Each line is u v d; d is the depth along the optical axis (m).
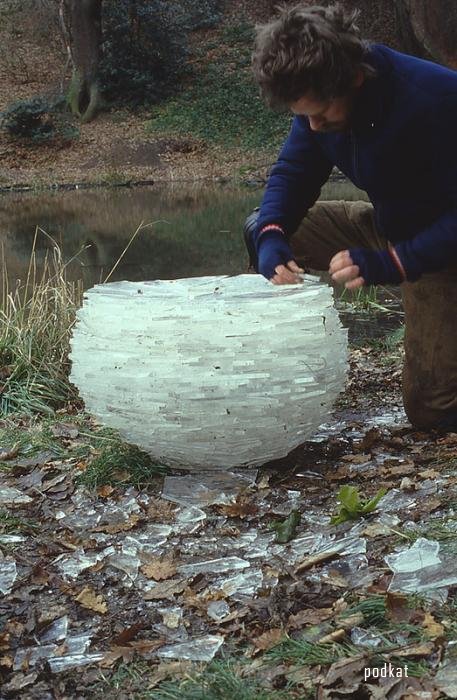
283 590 2.23
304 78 2.44
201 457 2.98
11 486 3.18
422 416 3.48
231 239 11.00
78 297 5.49
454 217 2.71
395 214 3.02
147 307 2.78
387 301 6.95
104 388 2.85
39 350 4.74
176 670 1.96
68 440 3.70
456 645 1.88
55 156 23.00
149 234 11.77
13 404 4.36
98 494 3.01
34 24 28.28
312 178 3.29
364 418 3.78
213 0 28.06
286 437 2.96
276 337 2.77
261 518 2.74
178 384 2.76
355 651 1.92
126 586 2.39
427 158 2.81
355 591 2.19
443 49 13.86
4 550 2.65
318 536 2.55
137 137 23.33
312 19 2.43
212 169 21.50
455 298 3.29
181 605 2.26
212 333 2.74
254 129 23.20
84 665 2.03
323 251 3.94
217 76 25.45
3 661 2.05
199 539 2.64
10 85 26.45
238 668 1.94
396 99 2.72
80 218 14.08
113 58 24.83
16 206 16.64
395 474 2.94
